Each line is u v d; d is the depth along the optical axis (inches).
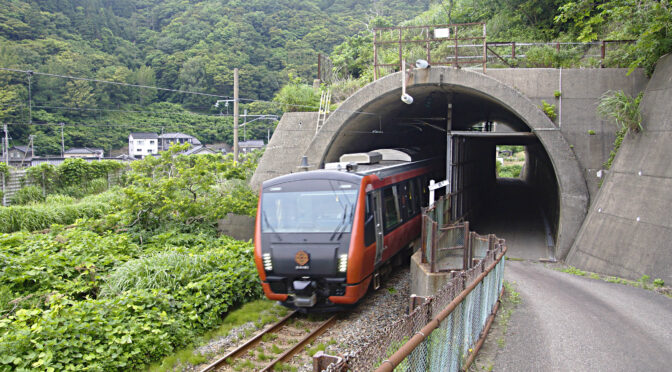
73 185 993.5
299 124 755.4
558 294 398.6
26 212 620.1
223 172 732.7
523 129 888.9
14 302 360.5
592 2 685.9
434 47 1095.0
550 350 268.1
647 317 333.1
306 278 398.6
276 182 438.0
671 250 425.7
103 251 478.6
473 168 850.8
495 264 319.0
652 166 481.7
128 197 626.8
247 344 340.2
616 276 470.9
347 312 426.3
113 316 335.6
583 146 587.5
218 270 459.8
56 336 291.4
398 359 135.5
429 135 1103.6
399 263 579.2
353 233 399.2
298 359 323.3
